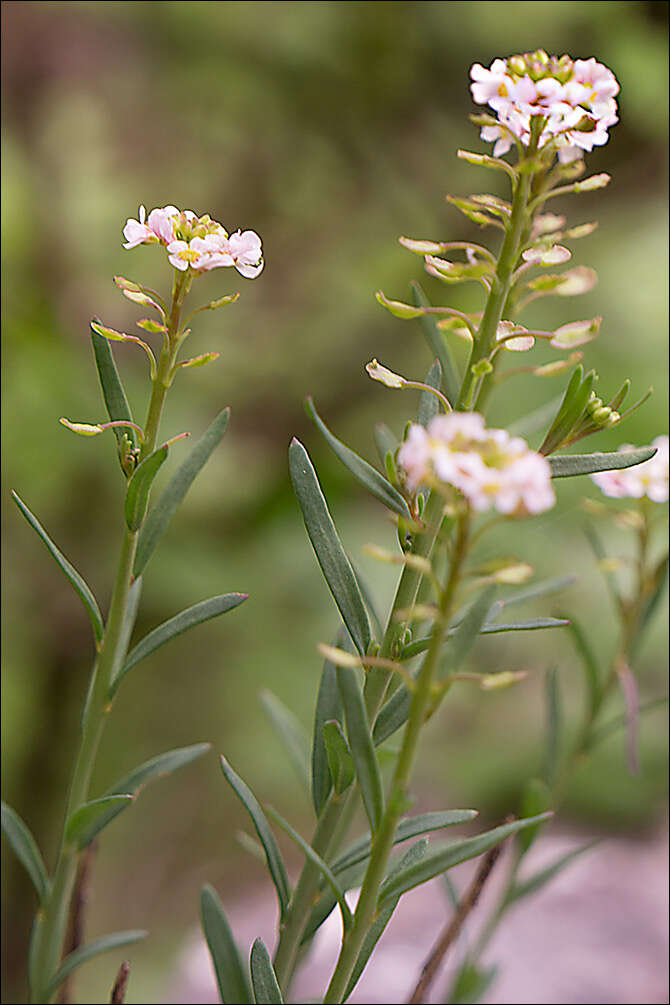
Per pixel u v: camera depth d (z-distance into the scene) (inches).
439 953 14.9
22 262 29.7
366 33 30.5
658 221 29.4
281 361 30.6
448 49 30.4
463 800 30.9
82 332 30.6
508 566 12.7
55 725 30.0
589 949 18.8
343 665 13.0
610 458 13.8
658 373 27.4
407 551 13.8
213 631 31.2
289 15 30.6
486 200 13.8
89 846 15.0
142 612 30.1
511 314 13.9
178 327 13.8
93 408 29.3
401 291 30.9
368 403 30.8
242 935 21.0
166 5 30.5
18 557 29.3
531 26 29.5
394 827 13.0
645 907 20.3
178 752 14.7
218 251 13.6
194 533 30.3
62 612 29.9
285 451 30.8
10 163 30.0
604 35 29.0
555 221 13.8
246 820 36.5
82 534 29.6
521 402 27.2
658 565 15.8
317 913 14.1
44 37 30.8
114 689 14.3
